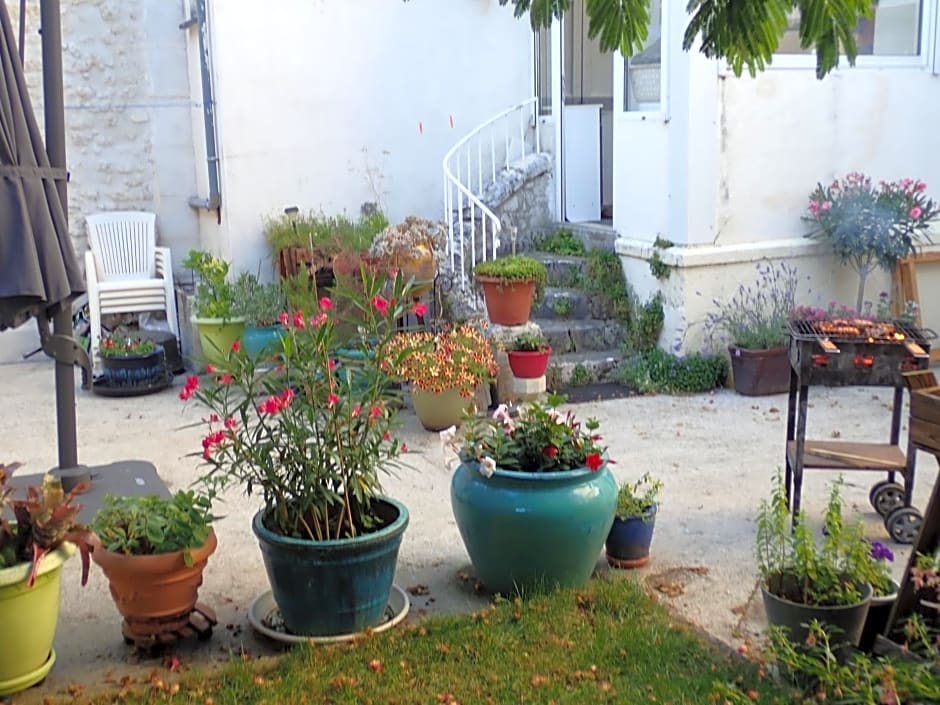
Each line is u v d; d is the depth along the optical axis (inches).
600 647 138.4
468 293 285.9
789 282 294.8
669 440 237.8
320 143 325.1
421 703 125.0
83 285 169.9
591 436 160.7
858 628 127.4
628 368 287.3
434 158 342.6
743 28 120.0
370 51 327.0
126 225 343.0
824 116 294.0
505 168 350.9
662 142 287.1
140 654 139.8
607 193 370.9
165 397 285.7
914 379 122.2
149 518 137.9
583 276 313.3
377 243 273.7
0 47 157.9
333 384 142.6
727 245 286.4
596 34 136.3
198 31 321.1
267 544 138.3
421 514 194.2
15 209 155.8
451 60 339.6
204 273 300.8
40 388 298.5
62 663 137.6
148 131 354.3
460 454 158.2
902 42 305.3
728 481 209.8
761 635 143.8
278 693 126.6
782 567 135.1
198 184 356.8
